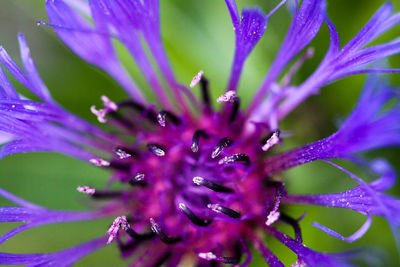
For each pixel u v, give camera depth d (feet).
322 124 0.38
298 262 0.33
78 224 0.38
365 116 0.32
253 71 0.38
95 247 0.36
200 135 0.35
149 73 0.37
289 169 0.35
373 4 0.37
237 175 0.35
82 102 0.39
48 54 0.41
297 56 0.38
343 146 0.32
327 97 0.38
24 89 0.37
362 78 0.37
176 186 0.36
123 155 0.36
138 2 0.34
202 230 0.35
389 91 0.32
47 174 0.38
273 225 0.35
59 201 0.38
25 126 0.33
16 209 0.34
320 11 0.31
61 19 0.35
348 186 0.37
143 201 0.36
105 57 0.37
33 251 0.38
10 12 0.44
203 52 0.38
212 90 0.38
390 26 0.32
